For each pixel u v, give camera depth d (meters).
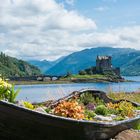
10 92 10.91
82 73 164.50
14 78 136.38
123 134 13.42
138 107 16.86
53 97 17.62
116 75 170.62
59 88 17.73
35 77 140.62
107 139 12.21
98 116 13.38
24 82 132.00
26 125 9.48
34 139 9.85
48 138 9.94
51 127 9.64
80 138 10.51
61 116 10.47
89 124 10.18
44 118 9.26
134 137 13.52
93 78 157.12
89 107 15.36
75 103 11.78
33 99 18.80
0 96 10.70
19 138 9.81
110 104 16.17
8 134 9.73
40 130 9.66
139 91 29.38
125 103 16.25
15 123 9.43
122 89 26.34
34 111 9.06
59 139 10.08
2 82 10.82
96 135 11.05
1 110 9.12
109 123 11.19
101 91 17.27
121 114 15.01
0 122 9.51
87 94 16.45
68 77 150.00
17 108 8.95
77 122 9.77
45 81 139.38
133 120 13.36
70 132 10.08
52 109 12.76
